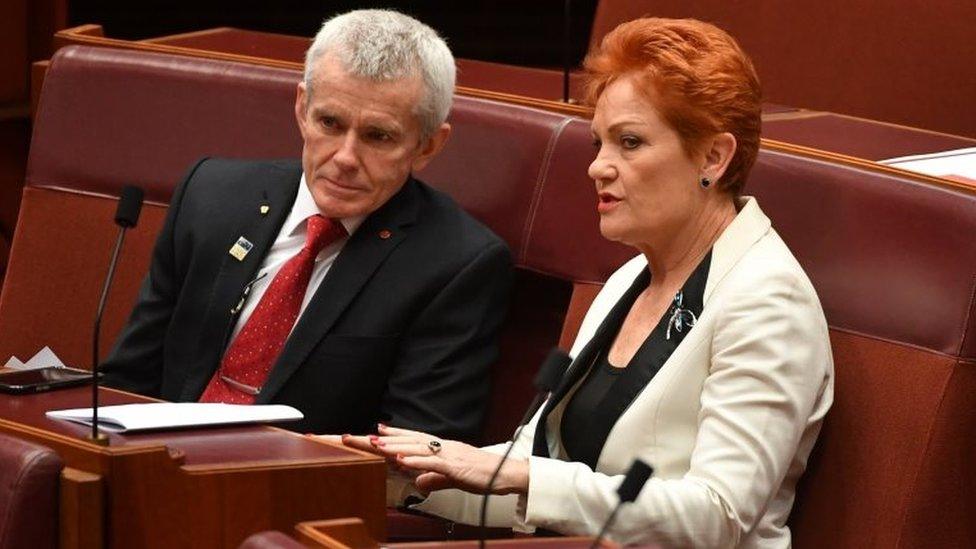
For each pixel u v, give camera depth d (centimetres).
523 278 914
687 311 720
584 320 789
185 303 871
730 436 686
